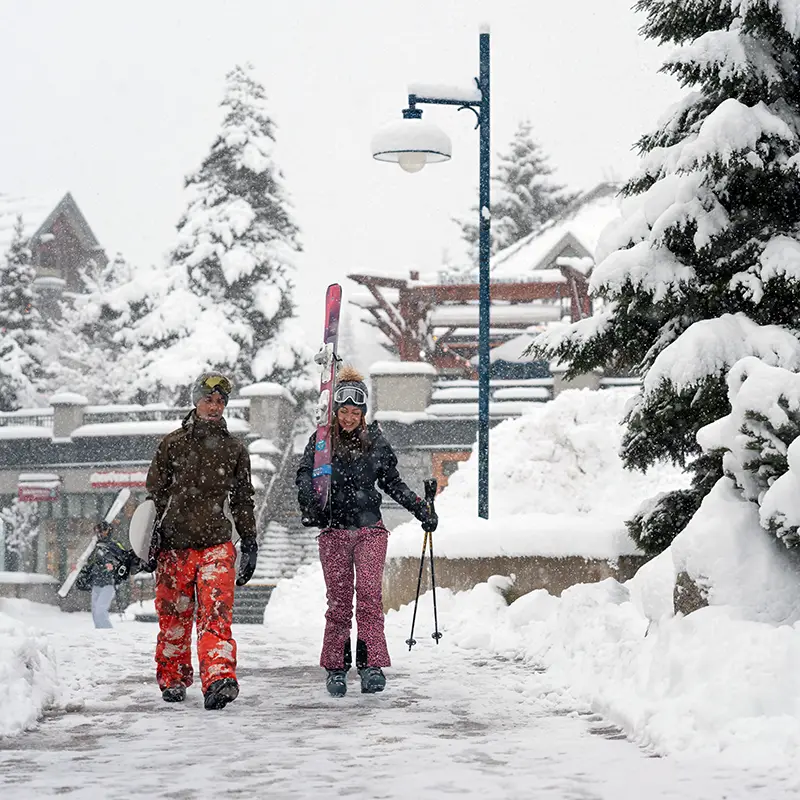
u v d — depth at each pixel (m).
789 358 11.55
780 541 8.27
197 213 61.97
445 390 42.19
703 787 5.72
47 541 49.34
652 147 13.30
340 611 9.37
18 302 63.34
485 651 12.19
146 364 58.84
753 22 12.30
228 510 8.84
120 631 14.58
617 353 13.25
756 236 12.39
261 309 59.97
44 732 7.56
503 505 20.53
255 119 63.59
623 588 12.04
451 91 18.30
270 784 5.91
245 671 10.80
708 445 8.80
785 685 6.80
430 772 6.19
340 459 9.55
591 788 5.76
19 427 50.22
